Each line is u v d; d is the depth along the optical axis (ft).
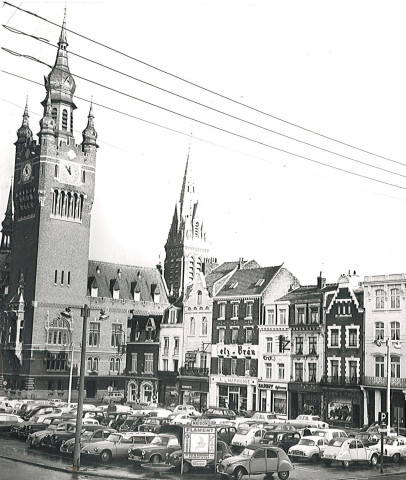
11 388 383.24
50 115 396.37
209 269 416.05
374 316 243.60
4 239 445.37
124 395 365.20
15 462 140.36
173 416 209.26
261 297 284.82
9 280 408.67
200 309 314.14
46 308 382.22
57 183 392.27
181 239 602.44
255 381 280.10
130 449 142.00
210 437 134.31
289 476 137.80
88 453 143.02
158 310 453.17
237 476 127.85
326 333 257.75
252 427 169.78
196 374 307.58
